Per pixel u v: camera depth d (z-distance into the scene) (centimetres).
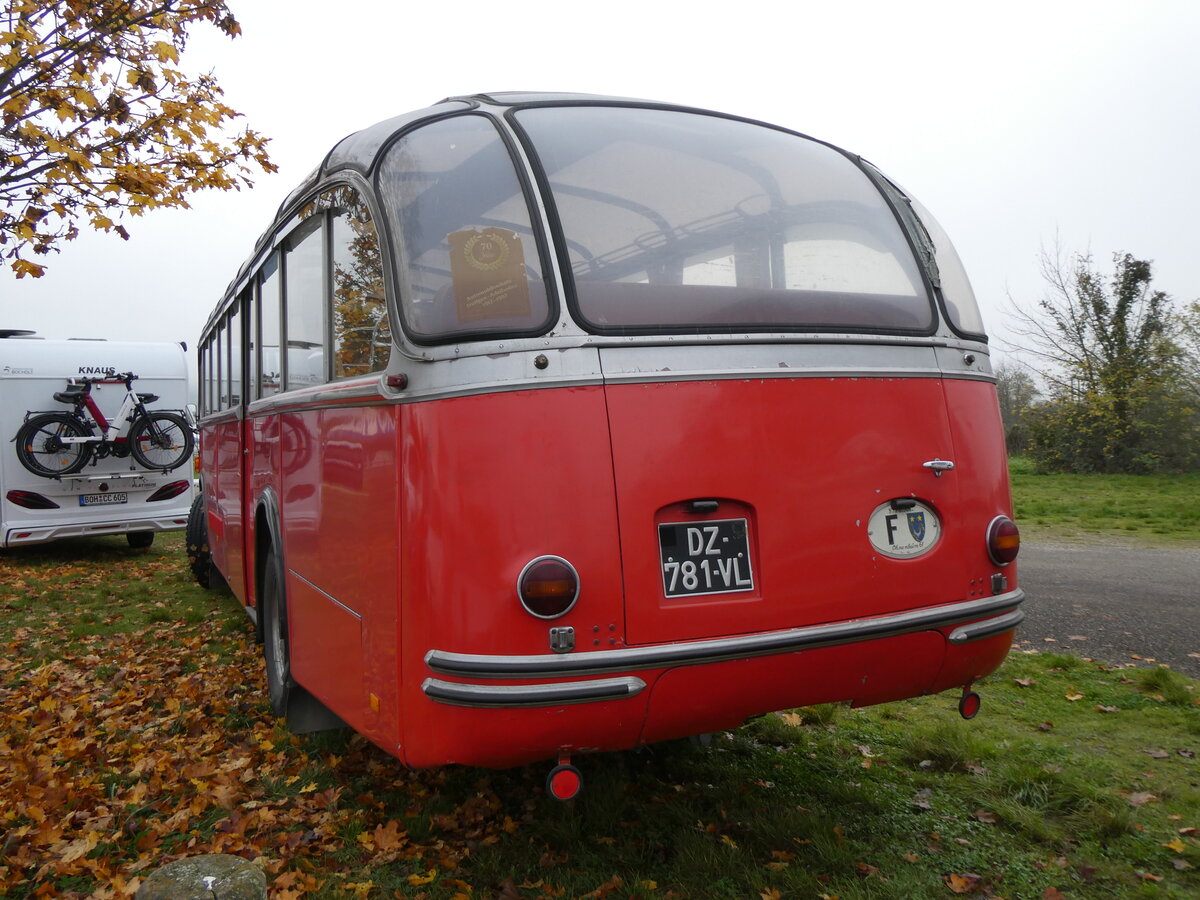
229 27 702
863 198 351
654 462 272
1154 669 518
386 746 297
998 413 347
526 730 262
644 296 287
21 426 1200
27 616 855
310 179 405
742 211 316
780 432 288
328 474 361
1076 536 1192
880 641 298
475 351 271
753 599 280
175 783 403
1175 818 347
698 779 392
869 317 317
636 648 267
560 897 301
